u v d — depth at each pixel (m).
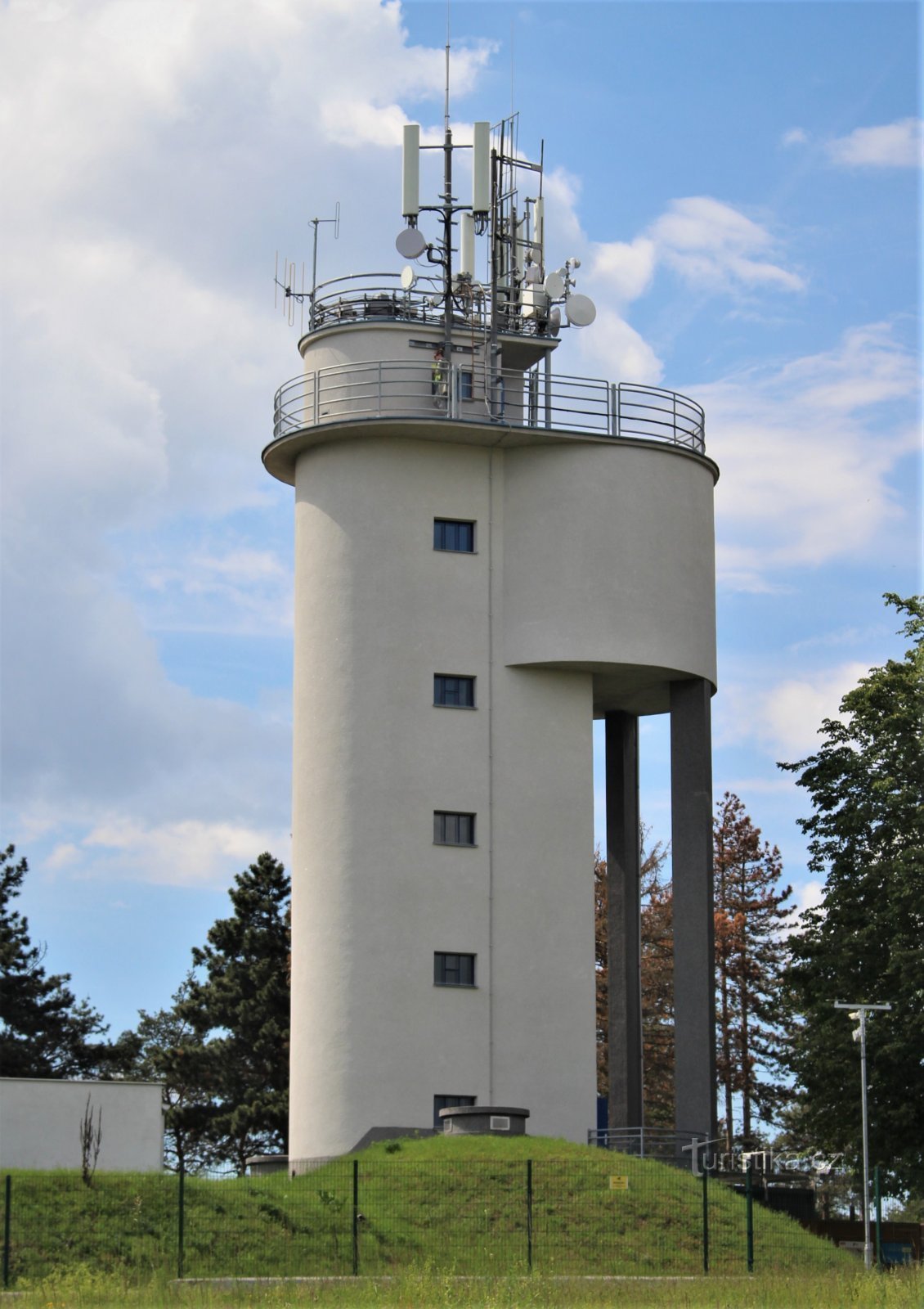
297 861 48.81
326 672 49.00
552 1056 47.84
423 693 48.72
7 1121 40.16
